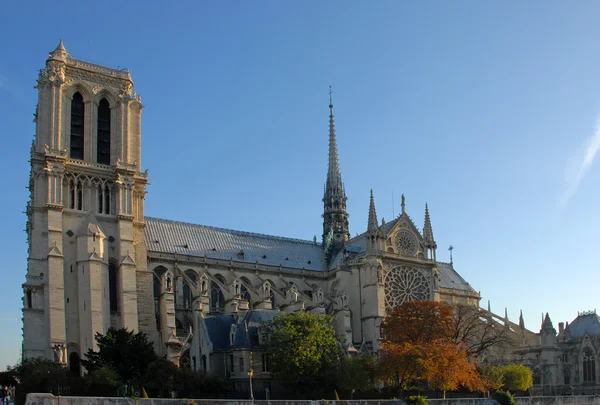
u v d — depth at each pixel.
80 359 111.06
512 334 164.88
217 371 112.06
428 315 124.81
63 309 113.44
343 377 105.25
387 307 147.75
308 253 168.12
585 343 168.50
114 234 125.38
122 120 131.75
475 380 113.38
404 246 155.75
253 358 108.62
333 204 179.38
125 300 119.75
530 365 163.62
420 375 106.88
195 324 120.44
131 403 74.12
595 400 118.94
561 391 162.38
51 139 121.94
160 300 126.31
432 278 157.75
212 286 138.12
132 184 128.50
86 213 123.31
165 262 137.00
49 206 117.62
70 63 129.38
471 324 141.12
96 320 114.88
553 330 166.12
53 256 114.94
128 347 97.38
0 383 110.06
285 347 105.94
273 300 143.62
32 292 113.38
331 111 190.75
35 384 93.19
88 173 125.38
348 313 139.25
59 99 124.69
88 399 72.62
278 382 109.19
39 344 111.50
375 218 151.25
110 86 133.62
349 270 152.38
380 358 119.81
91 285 116.25
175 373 96.94
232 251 151.88
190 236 148.12
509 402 104.19
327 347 109.62
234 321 120.25
